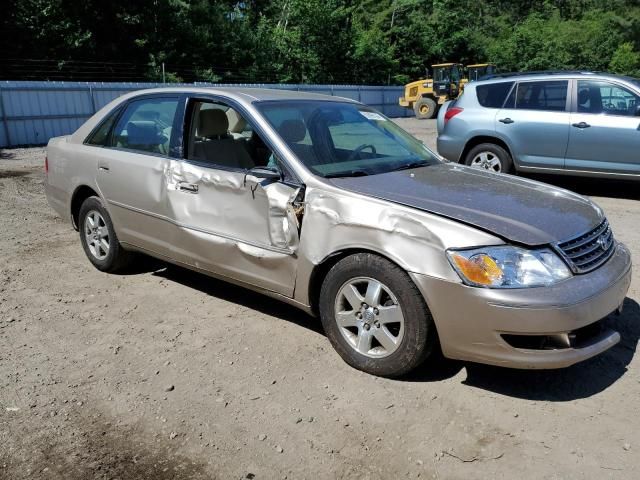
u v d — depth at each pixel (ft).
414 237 10.53
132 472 8.89
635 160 25.43
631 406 10.61
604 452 9.36
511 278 9.98
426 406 10.56
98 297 15.56
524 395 10.96
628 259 12.10
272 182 12.54
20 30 89.45
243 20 127.13
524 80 28.25
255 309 14.76
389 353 11.12
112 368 11.92
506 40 180.14
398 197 11.39
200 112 14.53
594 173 26.55
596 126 25.94
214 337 13.24
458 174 13.76
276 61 128.36
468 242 10.16
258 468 9.00
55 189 18.20
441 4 160.56
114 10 100.89
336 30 135.03
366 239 11.00
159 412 10.41
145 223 15.17
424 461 9.16
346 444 9.55
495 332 9.99
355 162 13.42
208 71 109.91
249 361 12.17
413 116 119.03
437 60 159.22
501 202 11.65
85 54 98.02
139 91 16.42
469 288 10.00
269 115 13.52
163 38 108.58
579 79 26.76
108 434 9.80
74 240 20.98
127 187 15.47
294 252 12.09
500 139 28.68
